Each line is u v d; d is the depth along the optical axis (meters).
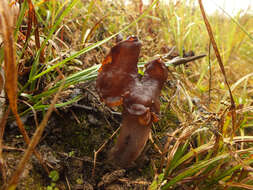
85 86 0.16
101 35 0.24
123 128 0.12
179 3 0.30
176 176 0.14
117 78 0.12
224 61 0.28
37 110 0.14
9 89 0.09
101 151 0.15
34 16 0.14
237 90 0.26
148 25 0.30
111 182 0.14
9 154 0.13
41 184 0.12
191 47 0.30
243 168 0.13
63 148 0.14
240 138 0.16
